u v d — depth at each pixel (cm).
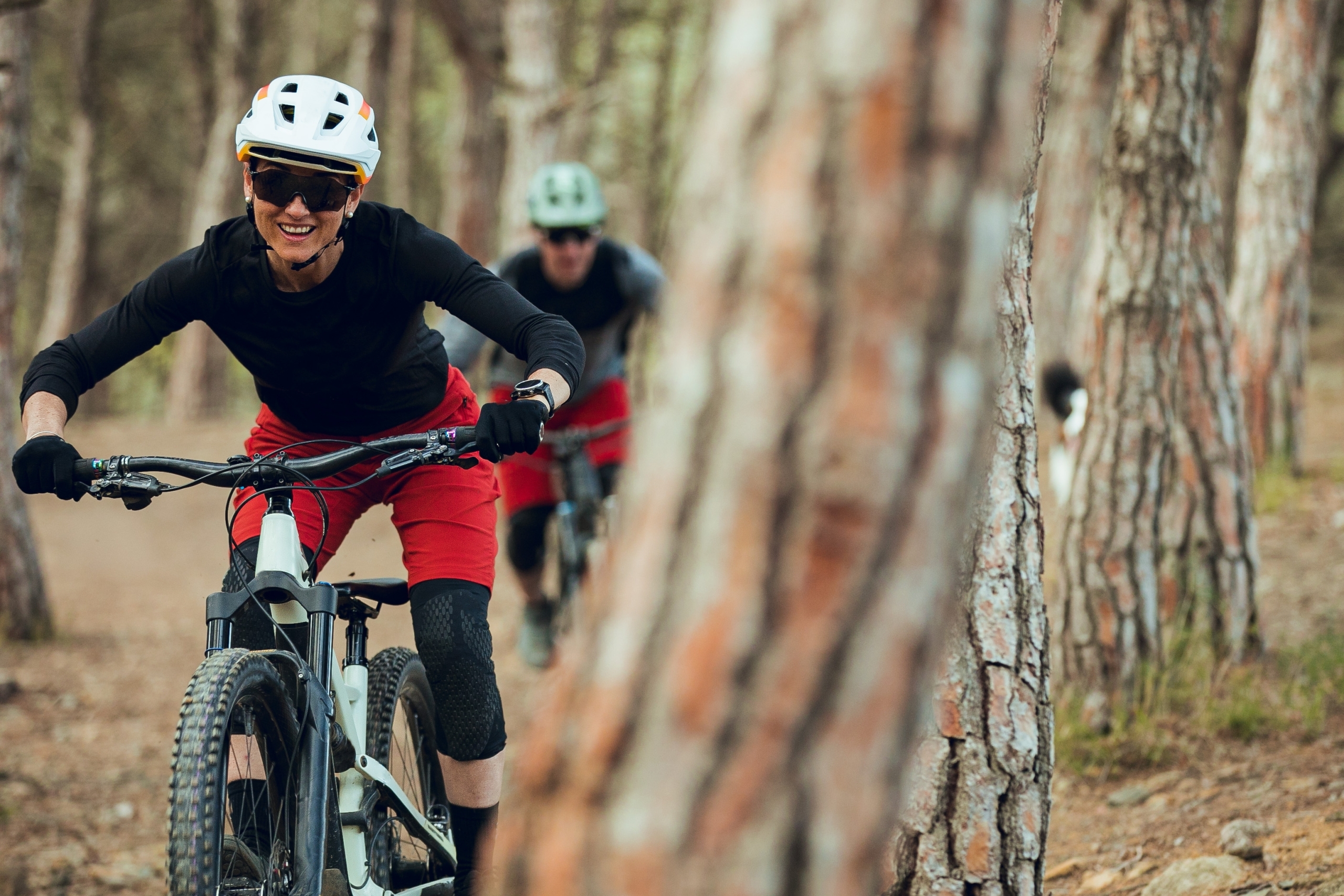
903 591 179
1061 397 1122
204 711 365
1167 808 640
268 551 418
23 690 1027
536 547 959
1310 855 527
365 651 481
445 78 3847
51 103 3834
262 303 444
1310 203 1409
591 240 869
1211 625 792
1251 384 1398
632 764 184
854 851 180
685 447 184
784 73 178
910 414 175
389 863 492
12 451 1181
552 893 189
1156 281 777
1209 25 792
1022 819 396
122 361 452
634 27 3666
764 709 177
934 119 172
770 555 177
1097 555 762
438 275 452
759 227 178
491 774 481
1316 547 1112
